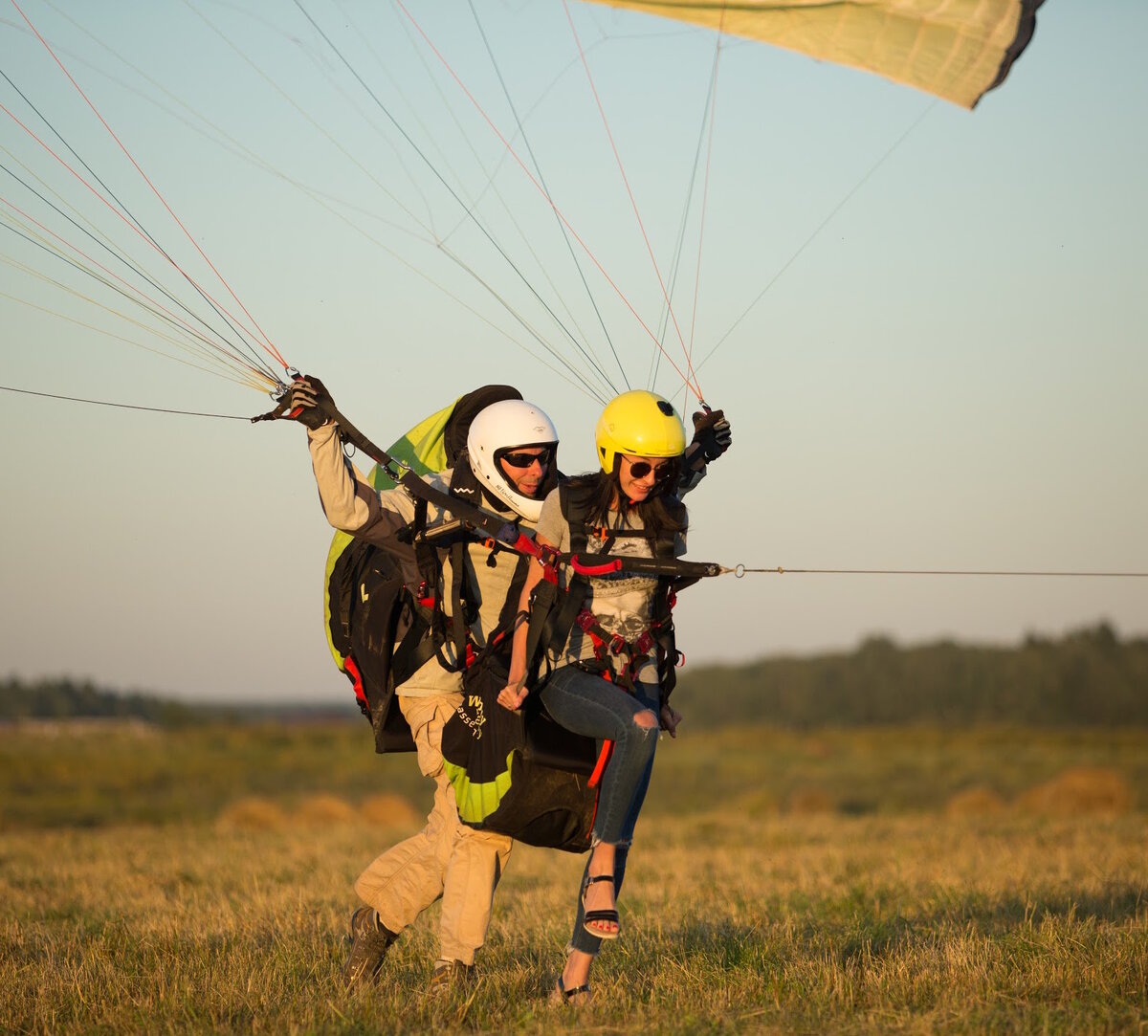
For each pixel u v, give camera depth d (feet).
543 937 71.92
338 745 512.22
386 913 59.16
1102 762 463.42
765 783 394.32
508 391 63.77
